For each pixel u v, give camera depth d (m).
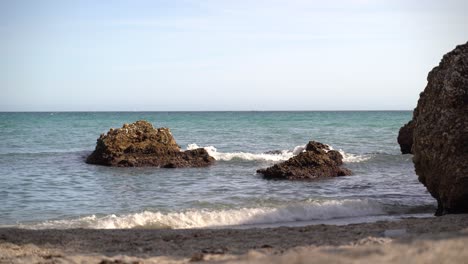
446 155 14.60
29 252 10.25
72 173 27.14
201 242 11.05
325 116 131.75
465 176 13.92
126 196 20.28
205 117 123.12
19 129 63.47
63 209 17.59
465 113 14.54
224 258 8.70
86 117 121.81
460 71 15.10
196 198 19.70
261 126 75.38
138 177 25.95
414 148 16.31
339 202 18.00
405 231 10.93
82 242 11.29
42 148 40.88
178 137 53.19
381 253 7.21
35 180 24.28
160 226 15.09
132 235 12.21
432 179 15.36
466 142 14.25
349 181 24.56
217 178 25.56
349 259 6.84
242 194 20.69
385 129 67.62
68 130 62.12
